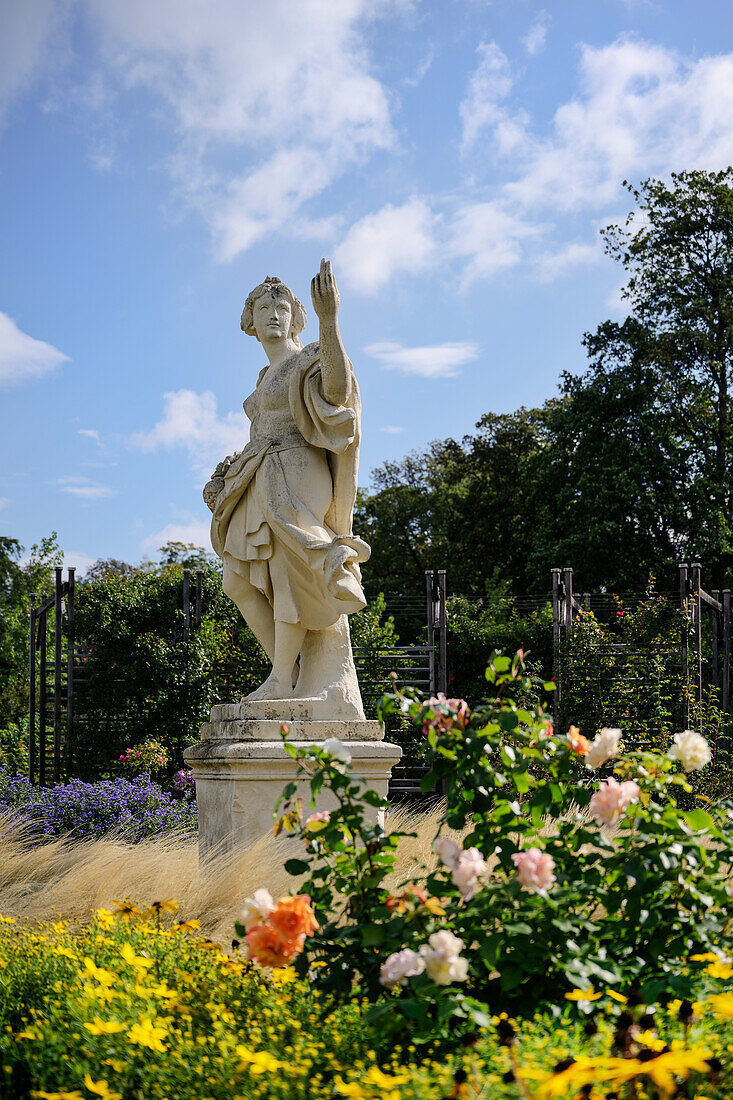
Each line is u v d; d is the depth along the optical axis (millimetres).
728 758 13719
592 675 14203
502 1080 2473
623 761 3516
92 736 14852
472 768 3467
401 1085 2443
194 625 15664
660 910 3197
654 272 26391
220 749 5906
